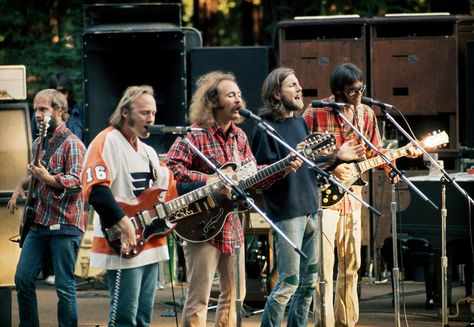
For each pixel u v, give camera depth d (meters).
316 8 17.36
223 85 8.09
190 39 13.96
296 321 8.54
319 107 8.66
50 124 8.91
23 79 9.90
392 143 12.70
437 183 10.47
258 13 19.42
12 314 11.01
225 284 8.18
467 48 12.44
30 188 8.85
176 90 13.34
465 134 13.87
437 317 10.63
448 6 15.31
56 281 8.83
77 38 17.48
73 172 8.80
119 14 13.67
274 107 8.35
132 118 7.41
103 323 10.48
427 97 13.39
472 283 12.20
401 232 10.62
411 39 13.39
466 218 10.42
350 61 13.35
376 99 13.40
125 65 13.39
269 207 8.25
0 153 9.63
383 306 11.33
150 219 7.46
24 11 17.83
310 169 8.34
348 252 9.25
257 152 8.28
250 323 10.25
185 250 8.10
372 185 13.02
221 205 7.95
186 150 8.07
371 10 17.11
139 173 7.50
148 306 7.54
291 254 8.18
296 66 13.36
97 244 7.39
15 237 9.55
